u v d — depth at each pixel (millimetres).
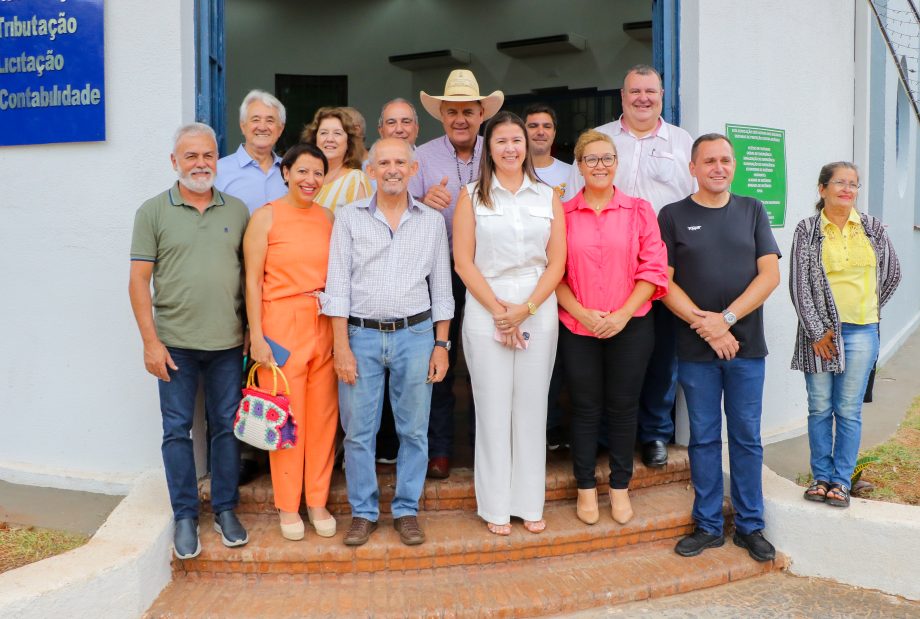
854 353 3514
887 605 3283
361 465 3365
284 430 3172
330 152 3844
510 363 3396
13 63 3945
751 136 4492
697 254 3428
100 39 3857
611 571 3412
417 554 3346
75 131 3914
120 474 4039
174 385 3229
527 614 3127
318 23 9305
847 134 5188
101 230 3957
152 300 3250
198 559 3318
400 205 3314
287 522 3385
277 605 3121
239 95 9203
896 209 8336
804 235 3561
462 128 3832
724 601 3299
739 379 3467
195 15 3912
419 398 3340
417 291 3289
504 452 3443
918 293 10484
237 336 3305
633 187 3891
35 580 2811
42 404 4102
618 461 3555
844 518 3443
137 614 3031
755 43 4484
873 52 6664
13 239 4047
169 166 3881
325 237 3359
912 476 4266
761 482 3656
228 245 3260
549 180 4059
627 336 3441
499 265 3340
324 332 3346
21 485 4070
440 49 9227
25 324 4078
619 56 8719
